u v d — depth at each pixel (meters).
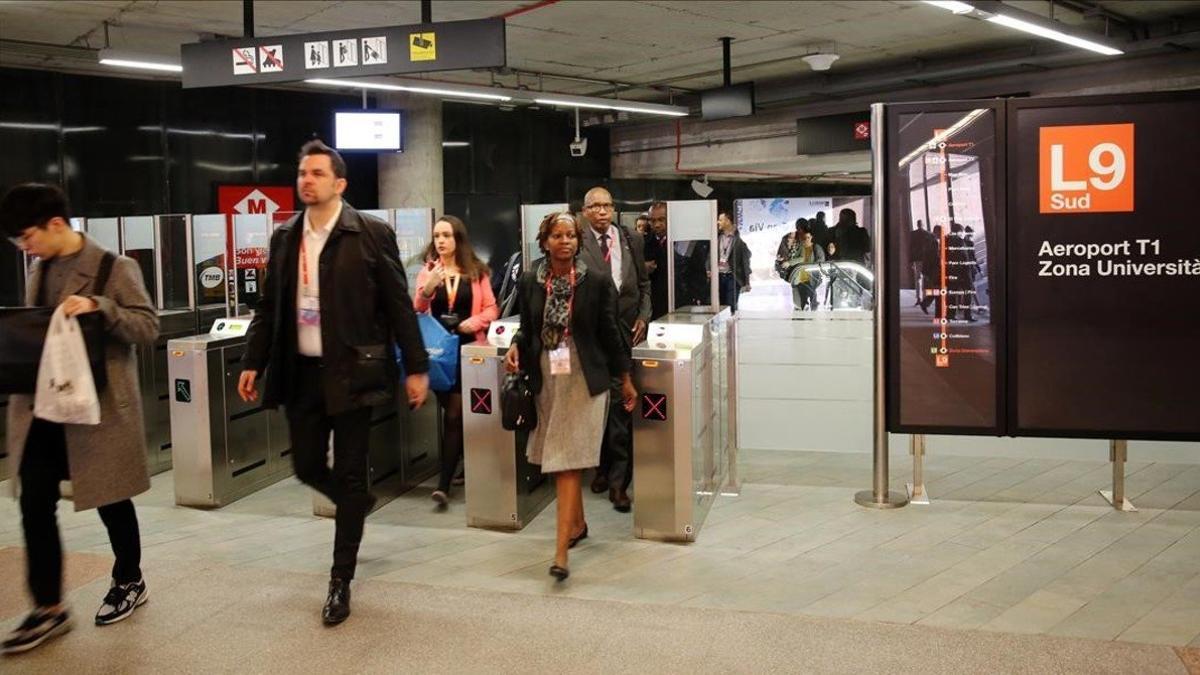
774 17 10.06
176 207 12.14
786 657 3.23
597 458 4.15
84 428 3.41
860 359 6.63
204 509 5.54
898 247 5.05
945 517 4.98
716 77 13.82
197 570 4.20
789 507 5.24
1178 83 11.15
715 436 5.47
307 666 3.22
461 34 6.35
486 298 5.57
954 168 4.97
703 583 4.04
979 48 12.05
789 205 12.03
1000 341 4.98
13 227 3.37
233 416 5.73
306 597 3.85
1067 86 12.18
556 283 4.14
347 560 3.65
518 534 4.87
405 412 5.90
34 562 3.41
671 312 5.60
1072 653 3.22
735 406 5.66
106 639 3.45
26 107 10.82
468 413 4.94
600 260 5.09
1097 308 4.88
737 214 12.27
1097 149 4.80
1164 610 3.65
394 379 3.79
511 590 3.99
